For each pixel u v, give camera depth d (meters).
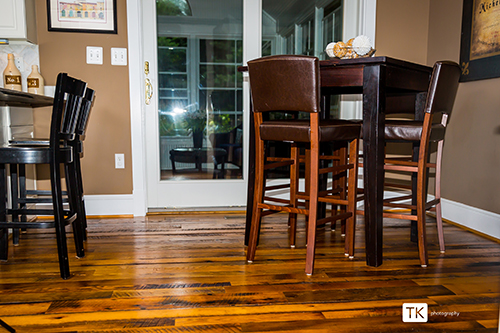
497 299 1.65
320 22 3.31
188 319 1.46
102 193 3.04
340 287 1.75
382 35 3.22
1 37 2.63
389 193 3.39
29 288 1.72
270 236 2.53
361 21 3.23
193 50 3.17
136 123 3.02
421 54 3.28
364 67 1.90
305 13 3.29
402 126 2.09
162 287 1.74
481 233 2.62
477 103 2.66
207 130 3.25
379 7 3.20
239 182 3.31
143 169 3.07
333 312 1.52
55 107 1.83
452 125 2.92
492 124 2.53
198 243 2.38
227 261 2.06
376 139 1.90
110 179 3.04
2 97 2.20
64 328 1.39
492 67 2.49
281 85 1.83
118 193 3.05
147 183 3.20
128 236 2.52
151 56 3.11
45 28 2.86
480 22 2.60
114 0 2.92
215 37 3.19
